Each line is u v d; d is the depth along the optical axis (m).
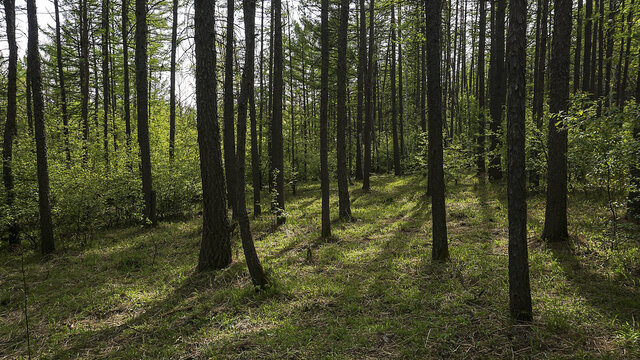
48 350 4.50
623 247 5.88
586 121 5.01
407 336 4.06
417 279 5.73
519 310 4.07
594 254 5.90
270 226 11.59
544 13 11.95
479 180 15.96
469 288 5.16
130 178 13.47
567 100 6.53
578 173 10.00
